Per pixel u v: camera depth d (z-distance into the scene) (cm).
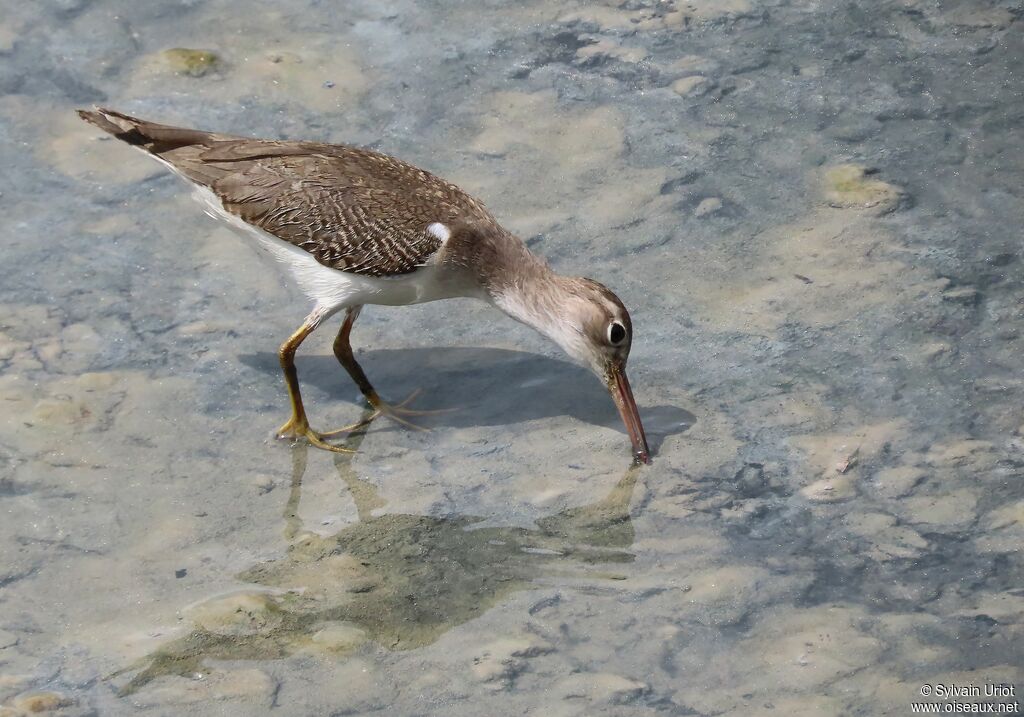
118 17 1777
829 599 1049
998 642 1005
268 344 1333
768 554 1095
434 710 955
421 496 1164
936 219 1470
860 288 1378
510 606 1049
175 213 1484
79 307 1351
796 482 1166
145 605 1041
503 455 1213
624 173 1548
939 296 1364
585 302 1202
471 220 1238
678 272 1410
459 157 1567
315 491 1168
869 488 1155
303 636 1016
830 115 1638
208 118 1603
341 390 1298
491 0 1836
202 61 1695
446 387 1302
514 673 987
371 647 1009
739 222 1477
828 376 1278
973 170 1543
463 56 1733
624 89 1683
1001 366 1278
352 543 1109
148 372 1282
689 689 973
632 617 1038
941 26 1788
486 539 1116
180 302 1369
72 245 1427
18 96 1630
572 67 1720
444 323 1385
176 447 1204
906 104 1652
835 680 977
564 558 1096
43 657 991
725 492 1160
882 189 1511
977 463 1173
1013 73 1700
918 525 1115
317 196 1212
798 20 1806
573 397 1291
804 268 1409
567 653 1005
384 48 1745
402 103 1648
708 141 1597
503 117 1633
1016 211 1479
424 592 1061
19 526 1111
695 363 1302
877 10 1820
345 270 1208
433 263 1223
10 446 1185
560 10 1827
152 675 977
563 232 1459
